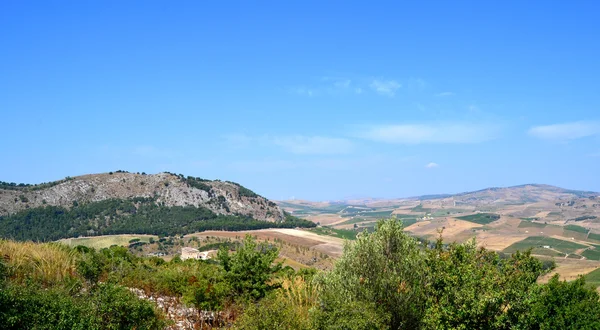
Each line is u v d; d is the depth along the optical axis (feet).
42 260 59.16
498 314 49.24
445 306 48.93
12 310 38.93
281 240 474.49
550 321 51.01
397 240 59.67
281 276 74.69
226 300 65.36
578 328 50.06
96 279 59.93
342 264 59.31
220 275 69.87
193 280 67.62
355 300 51.44
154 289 67.97
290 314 48.96
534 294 51.11
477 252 57.00
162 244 458.50
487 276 49.29
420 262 55.98
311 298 63.21
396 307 54.29
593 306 51.88
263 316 48.39
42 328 38.93
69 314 40.75
